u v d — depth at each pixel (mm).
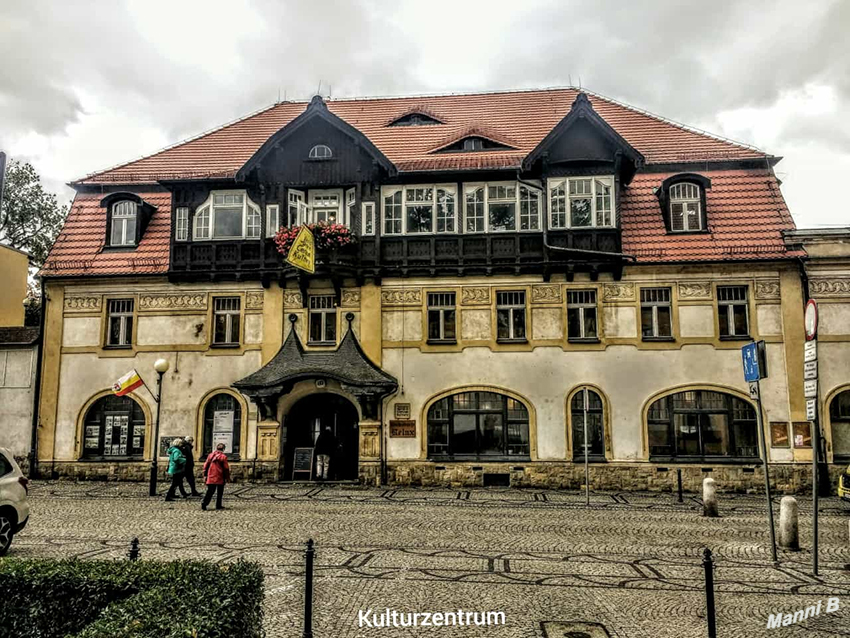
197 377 22891
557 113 27625
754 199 23328
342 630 7477
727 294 21969
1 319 24281
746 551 12016
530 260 22141
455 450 21938
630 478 21172
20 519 11336
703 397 21438
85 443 23031
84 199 25891
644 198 23750
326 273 22297
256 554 11219
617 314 21953
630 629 7633
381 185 22953
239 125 28922
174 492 18484
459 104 29062
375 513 16203
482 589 9227
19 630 5941
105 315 23531
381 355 22375
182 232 23562
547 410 21734
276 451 22203
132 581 5898
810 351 10516
